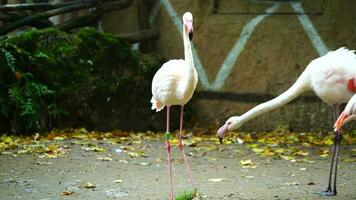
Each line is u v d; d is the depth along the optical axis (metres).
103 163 8.23
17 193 6.61
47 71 10.57
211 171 7.91
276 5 11.28
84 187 6.91
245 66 11.31
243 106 11.32
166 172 7.81
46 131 10.39
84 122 10.77
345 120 6.07
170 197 6.37
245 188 6.95
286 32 11.09
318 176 7.60
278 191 6.80
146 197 6.52
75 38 10.92
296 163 8.40
